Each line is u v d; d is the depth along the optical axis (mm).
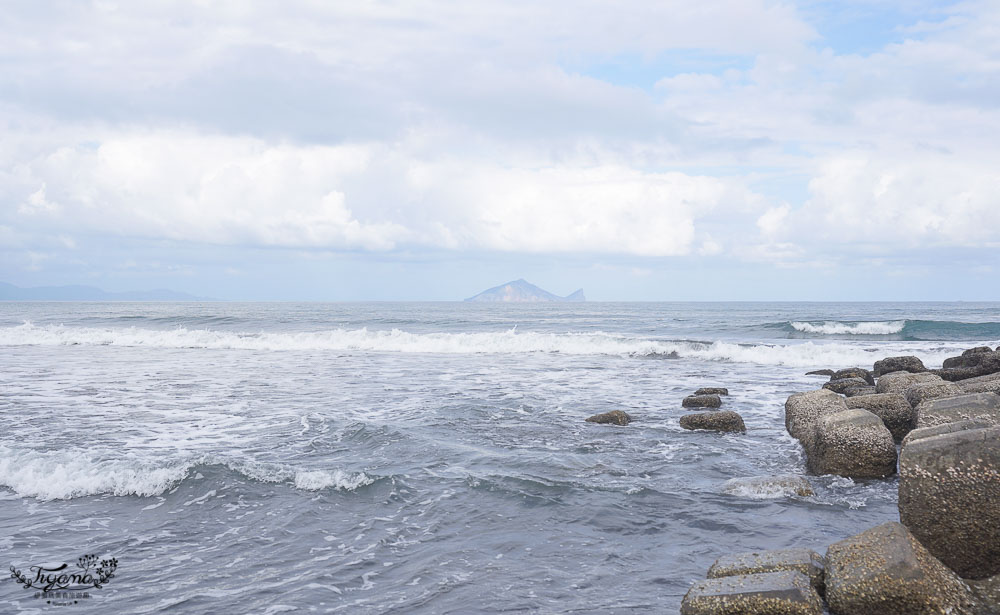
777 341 37125
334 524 8188
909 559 5363
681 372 24000
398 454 11398
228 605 6121
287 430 13305
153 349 32188
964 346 31969
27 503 8922
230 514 8500
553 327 48969
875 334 41469
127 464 10094
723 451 12016
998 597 5453
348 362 26594
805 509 8672
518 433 13281
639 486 9609
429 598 6242
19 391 18328
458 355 29781
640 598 6188
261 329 46062
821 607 5254
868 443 10062
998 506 5910
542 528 8047
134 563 7078
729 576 5824
